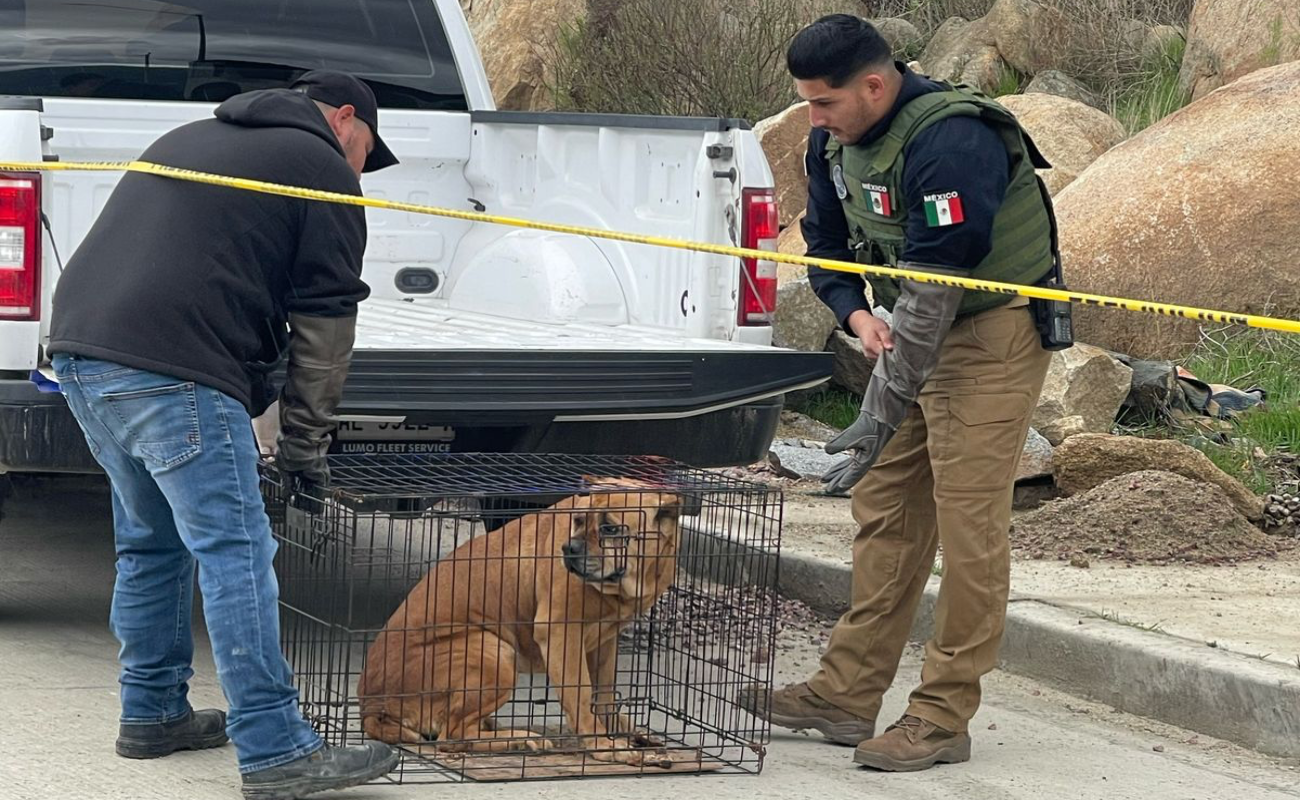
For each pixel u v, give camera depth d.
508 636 4.39
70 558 6.76
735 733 4.64
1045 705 5.13
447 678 4.27
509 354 5.04
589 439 5.27
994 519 4.33
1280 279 9.02
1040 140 10.98
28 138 4.80
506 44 13.76
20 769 4.13
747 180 5.77
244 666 3.81
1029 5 13.26
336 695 4.53
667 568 4.30
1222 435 8.12
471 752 4.32
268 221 3.83
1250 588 5.94
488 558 4.34
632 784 4.20
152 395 3.76
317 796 3.98
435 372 4.95
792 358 5.43
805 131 11.27
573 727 4.33
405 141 6.82
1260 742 4.70
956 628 4.39
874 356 4.33
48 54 6.29
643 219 6.20
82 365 3.82
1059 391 8.08
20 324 4.77
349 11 6.79
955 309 4.09
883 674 4.67
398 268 6.91
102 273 3.84
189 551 4.07
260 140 3.87
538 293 6.36
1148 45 13.01
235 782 4.09
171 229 3.80
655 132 6.10
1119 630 5.25
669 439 5.38
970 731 4.81
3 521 7.35
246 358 3.91
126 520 4.14
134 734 4.25
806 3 13.53
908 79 4.16
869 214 4.28
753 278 5.79
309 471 4.07
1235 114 9.50
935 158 4.03
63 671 5.11
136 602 4.18
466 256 6.95
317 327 3.90
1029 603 5.62
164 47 6.48
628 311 6.30
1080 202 9.53
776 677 5.30
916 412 4.50
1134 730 4.89
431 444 5.24
